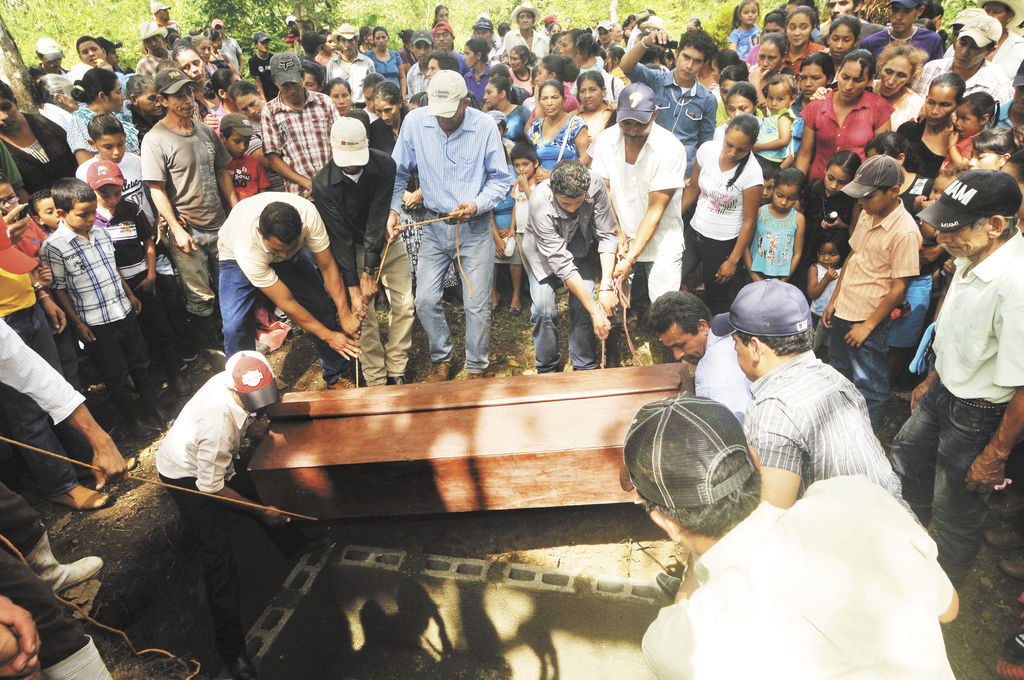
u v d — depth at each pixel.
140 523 3.25
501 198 3.71
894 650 1.20
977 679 2.57
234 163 4.64
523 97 6.28
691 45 4.55
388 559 3.29
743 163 3.81
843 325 3.37
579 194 3.11
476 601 3.19
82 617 2.78
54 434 3.34
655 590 2.96
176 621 3.16
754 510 1.42
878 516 1.35
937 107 3.70
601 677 3.26
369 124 4.76
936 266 3.71
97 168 3.74
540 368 3.99
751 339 2.02
